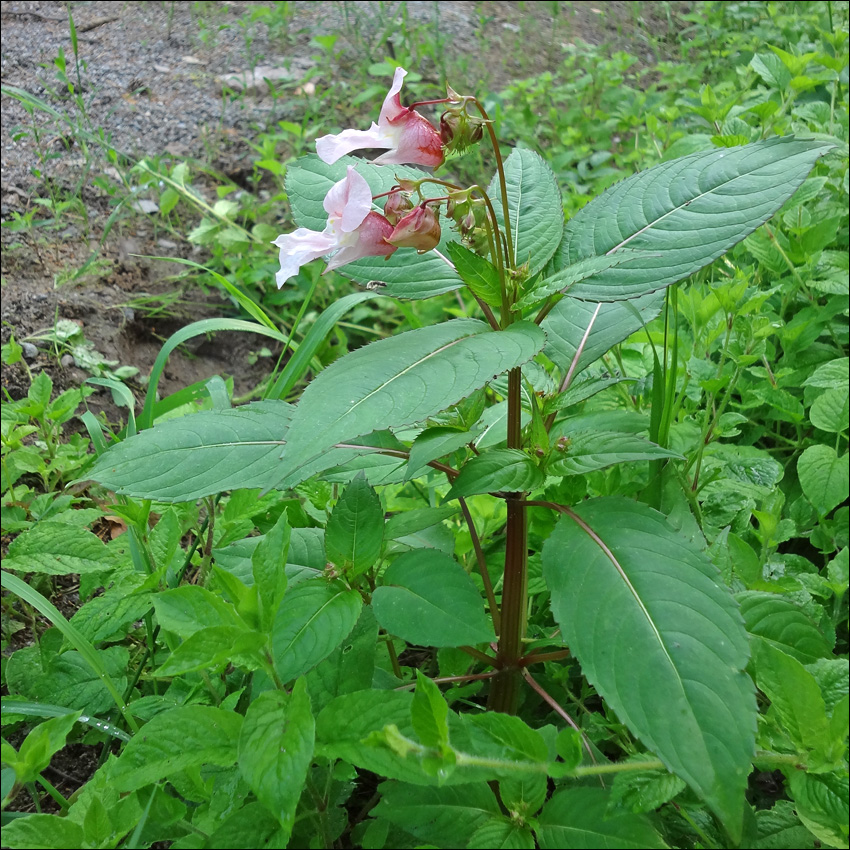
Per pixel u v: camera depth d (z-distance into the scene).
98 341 3.98
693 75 6.73
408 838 1.70
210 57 6.38
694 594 1.59
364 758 1.47
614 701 1.51
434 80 6.47
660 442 2.22
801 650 1.84
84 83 5.71
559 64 7.24
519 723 1.48
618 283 1.88
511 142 5.86
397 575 1.69
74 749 2.33
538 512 2.32
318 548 2.04
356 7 7.46
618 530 1.71
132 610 2.05
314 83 6.15
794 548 3.06
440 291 2.10
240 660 1.50
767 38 7.05
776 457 3.38
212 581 2.26
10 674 2.33
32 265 4.23
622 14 8.70
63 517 2.45
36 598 1.99
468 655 2.12
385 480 2.08
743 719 1.45
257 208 4.66
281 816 1.33
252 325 3.05
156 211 4.83
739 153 1.97
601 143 6.06
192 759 1.50
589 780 1.83
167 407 2.98
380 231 1.78
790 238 3.64
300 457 1.42
